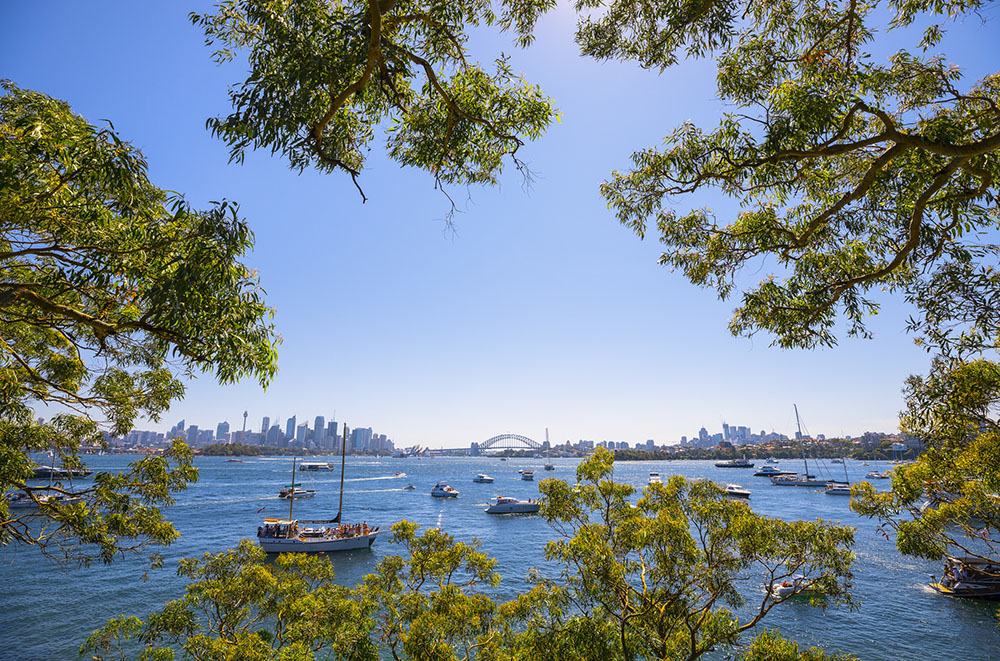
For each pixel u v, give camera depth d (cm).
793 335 895
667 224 948
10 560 3994
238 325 626
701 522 1122
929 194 653
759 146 719
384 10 560
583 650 977
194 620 1262
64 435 1168
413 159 823
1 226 625
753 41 792
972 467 884
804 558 1006
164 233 598
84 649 1262
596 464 1202
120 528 1123
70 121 570
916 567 4125
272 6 538
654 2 735
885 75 747
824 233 877
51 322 782
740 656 1093
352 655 1166
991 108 643
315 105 587
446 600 1229
